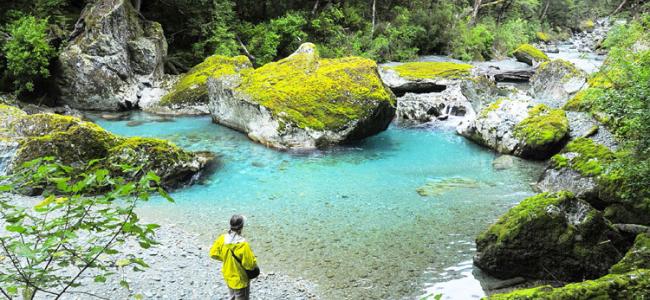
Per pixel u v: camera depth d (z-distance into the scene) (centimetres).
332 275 899
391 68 2748
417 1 4284
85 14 2384
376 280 882
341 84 1897
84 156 1325
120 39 2352
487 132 1759
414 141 1866
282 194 1325
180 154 1394
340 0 3825
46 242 387
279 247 1009
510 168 1527
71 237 400
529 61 3684
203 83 2327
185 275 876
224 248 691
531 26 5506
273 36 3006
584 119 1655
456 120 2178
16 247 380
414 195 1311
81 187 410
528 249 870
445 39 4088
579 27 6581
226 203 1260
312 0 3594
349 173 1501
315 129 1761
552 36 5894
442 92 2459
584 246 853
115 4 2361
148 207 1220
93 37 2300
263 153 1702
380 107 1867
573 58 3950
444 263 945
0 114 1517
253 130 1848
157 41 2509
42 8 2386
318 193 1331
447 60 3769
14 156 1310
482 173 1491
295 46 3203
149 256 934
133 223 433
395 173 1498
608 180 1086
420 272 911
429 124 2125
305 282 873
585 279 852
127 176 1290
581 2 6444
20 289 739
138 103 2380
